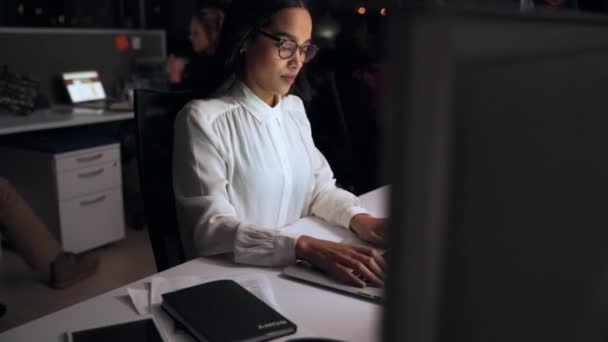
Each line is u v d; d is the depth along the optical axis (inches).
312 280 34.6
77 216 107.7
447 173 9.4
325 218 49.5
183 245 46.2
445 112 9.1
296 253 36.9
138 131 49.7
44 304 89.0
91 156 109.0
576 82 12.2
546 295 12.5
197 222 42.3
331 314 30.7
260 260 37.6
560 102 11.8
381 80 9.2
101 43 146.0
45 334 27.8
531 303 12.1
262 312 28.9
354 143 90.4
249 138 47.8
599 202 13.9
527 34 10.4
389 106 9.0
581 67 12.3
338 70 90.3
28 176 106.3
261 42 46.4
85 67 142.6
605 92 13.5
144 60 154.4
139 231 126.2
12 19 203.9
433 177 9.2
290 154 50.2
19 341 27.0
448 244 9.6
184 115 46.4
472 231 10.1
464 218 9.9
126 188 131.6
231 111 47.8
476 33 9.3
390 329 9.7
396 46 8.9
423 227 9.3
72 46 138.6
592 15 12.3
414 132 9.0
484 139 9.9
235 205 47.4
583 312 14.0
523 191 11.1
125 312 30.5
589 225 13.6
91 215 110.4
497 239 10.7
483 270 10.5
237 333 26.8
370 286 33.7
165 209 50.3
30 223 91.7
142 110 49.8
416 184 9.1
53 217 105.2
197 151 45.1
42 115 118.6
